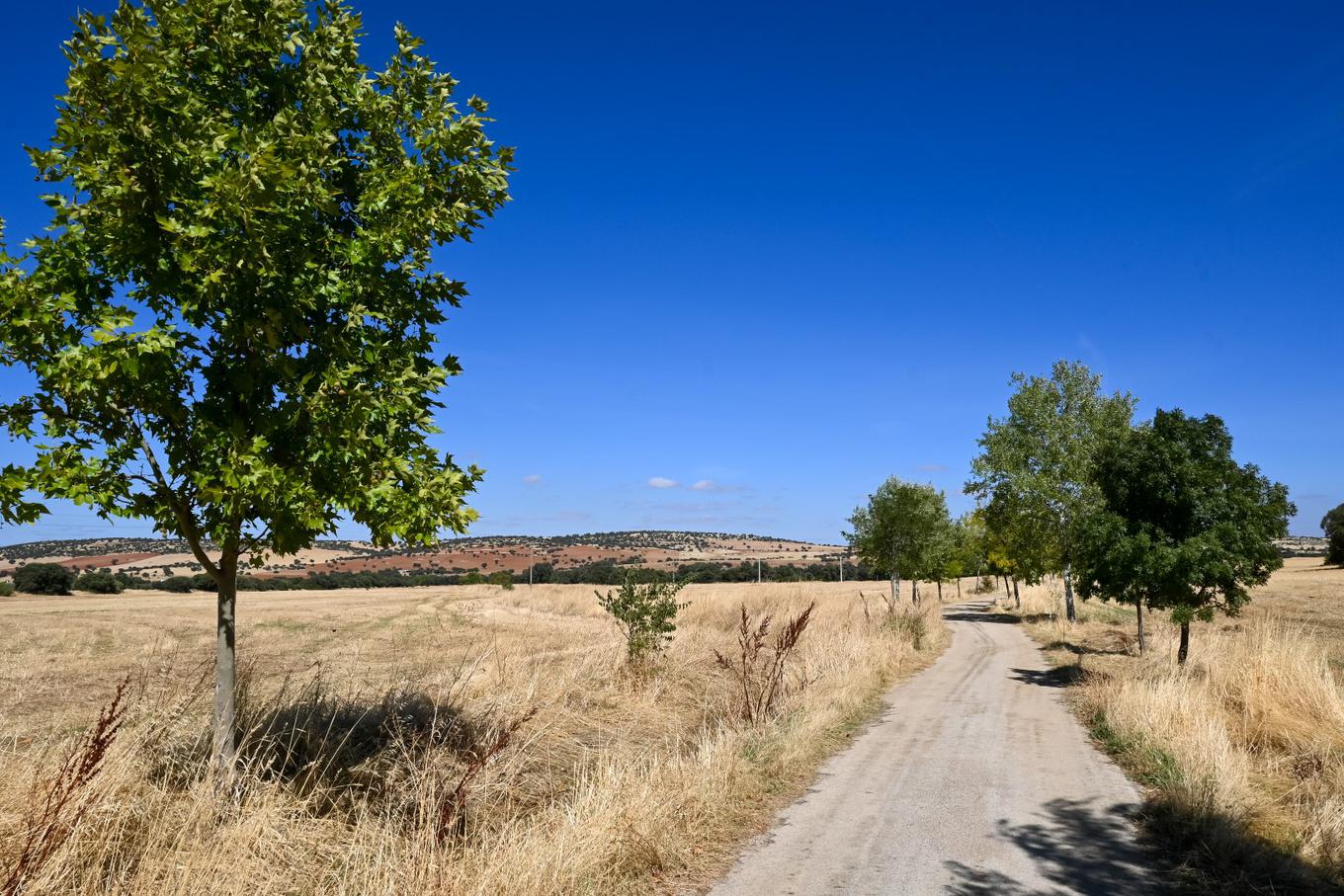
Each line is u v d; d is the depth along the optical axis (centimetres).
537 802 705
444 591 6291
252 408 547
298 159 516
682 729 1057
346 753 709
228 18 521
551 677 1169
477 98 623
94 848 444
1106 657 1873
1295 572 6272
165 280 501
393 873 451
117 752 496
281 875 462
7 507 470
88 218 495
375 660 1659
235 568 575
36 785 458
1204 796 675
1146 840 621
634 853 550
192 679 1229
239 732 644
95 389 471
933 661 1948
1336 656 1606
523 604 4297
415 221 568
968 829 648
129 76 471
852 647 1641
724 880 538
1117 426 3316
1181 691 1033
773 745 886
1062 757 914
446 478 556
